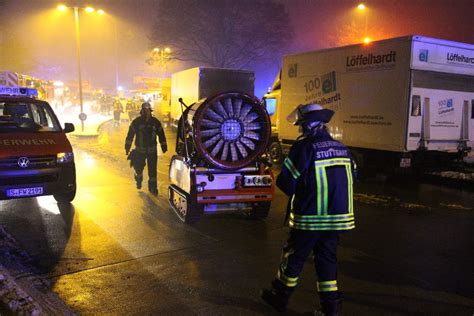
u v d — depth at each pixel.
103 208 7.20
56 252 5.18
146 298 4.06
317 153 3.44
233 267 4.84
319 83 11.69
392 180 10.97
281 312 3.79
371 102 10.26
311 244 3.49
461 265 5.04
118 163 12.07
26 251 5.19
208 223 6.54
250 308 3.89
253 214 6.70
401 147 9.66
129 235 5.86
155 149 8.34
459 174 10.41
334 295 3.48
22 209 7.06
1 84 14.95
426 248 5.63
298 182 3.52
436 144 10.19
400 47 9.57
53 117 7.62
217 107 5.89
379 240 5.93
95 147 15.81
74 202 7.55
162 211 7.11
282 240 5.82
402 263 5.07
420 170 11.23
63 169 6.87
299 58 12.35
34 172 6.54
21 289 4.01
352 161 3.82
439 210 7.73
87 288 4.25
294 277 3.60
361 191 9.45
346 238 5.99
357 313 3.84
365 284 4.46
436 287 4.41
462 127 10.54
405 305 4.01
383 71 9.96
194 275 4.60
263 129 6.10
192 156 6.04
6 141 6.63
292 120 12.74
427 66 9.66
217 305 3.94
